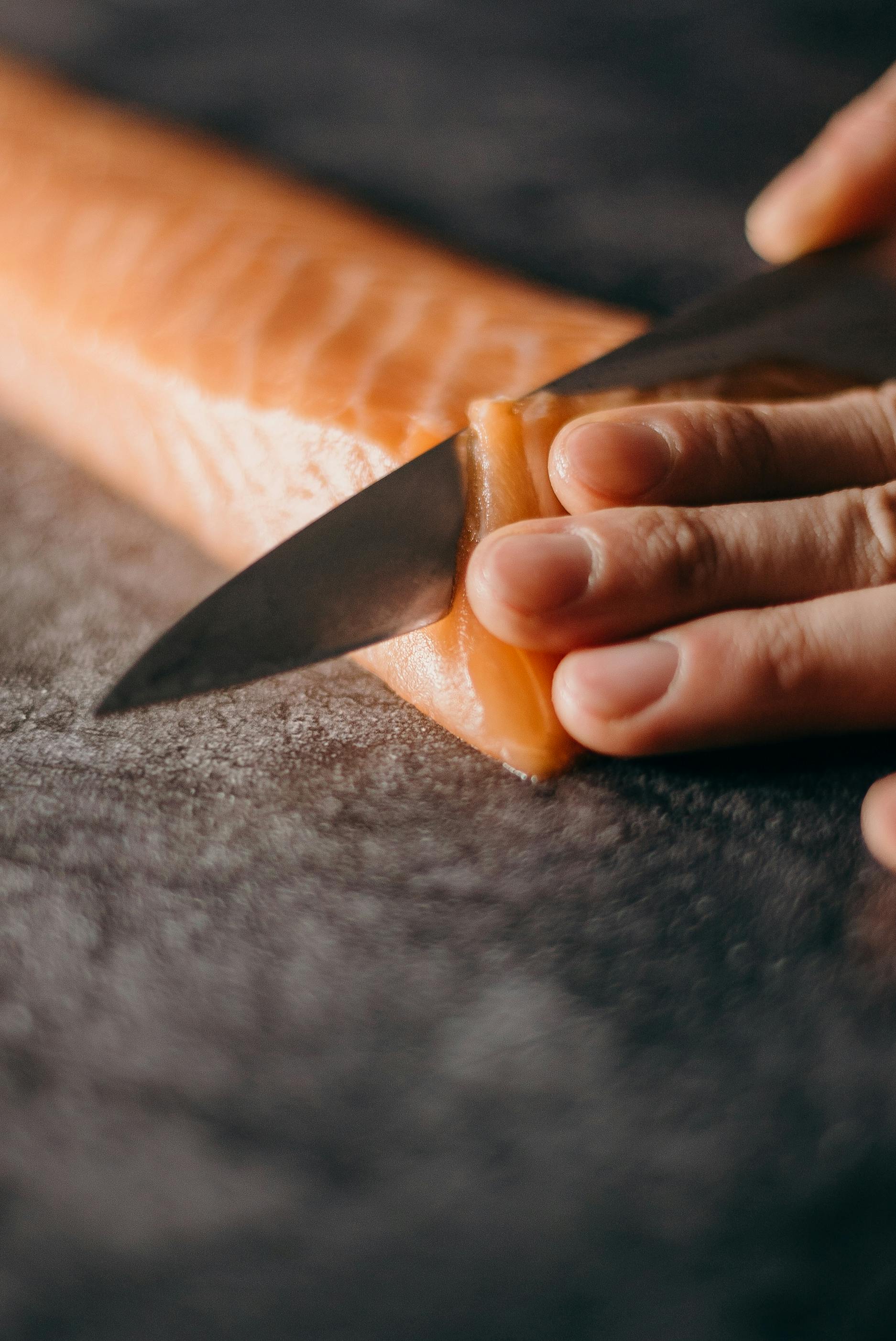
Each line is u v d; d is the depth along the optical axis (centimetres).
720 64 52
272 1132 24
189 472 32
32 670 30
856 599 27
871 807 27
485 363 32
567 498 28
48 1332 22
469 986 25
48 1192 23
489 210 42
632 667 27
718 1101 24
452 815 27
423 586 28
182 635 27
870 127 36
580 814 27
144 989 25
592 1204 24
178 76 51
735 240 41
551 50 53
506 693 28
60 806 27
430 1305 23
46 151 40
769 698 27
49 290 35
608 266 40
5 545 32
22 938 26
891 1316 23
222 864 27
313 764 28
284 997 25
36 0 58
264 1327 23
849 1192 24
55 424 35
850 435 29
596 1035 25
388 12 57
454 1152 24
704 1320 23
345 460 29
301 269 35
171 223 36
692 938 26
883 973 26
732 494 29
